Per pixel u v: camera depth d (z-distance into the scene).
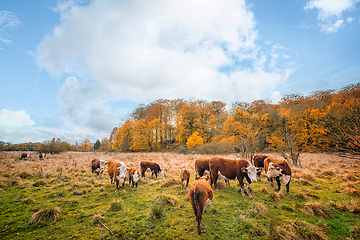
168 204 6.27
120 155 25.86
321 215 5.14
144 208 6.05
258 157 10.41
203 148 30.22
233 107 46.12
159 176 11.30
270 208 5.77
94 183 9.33
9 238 4.29
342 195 6.75
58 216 5.30
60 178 9.99
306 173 9.82
